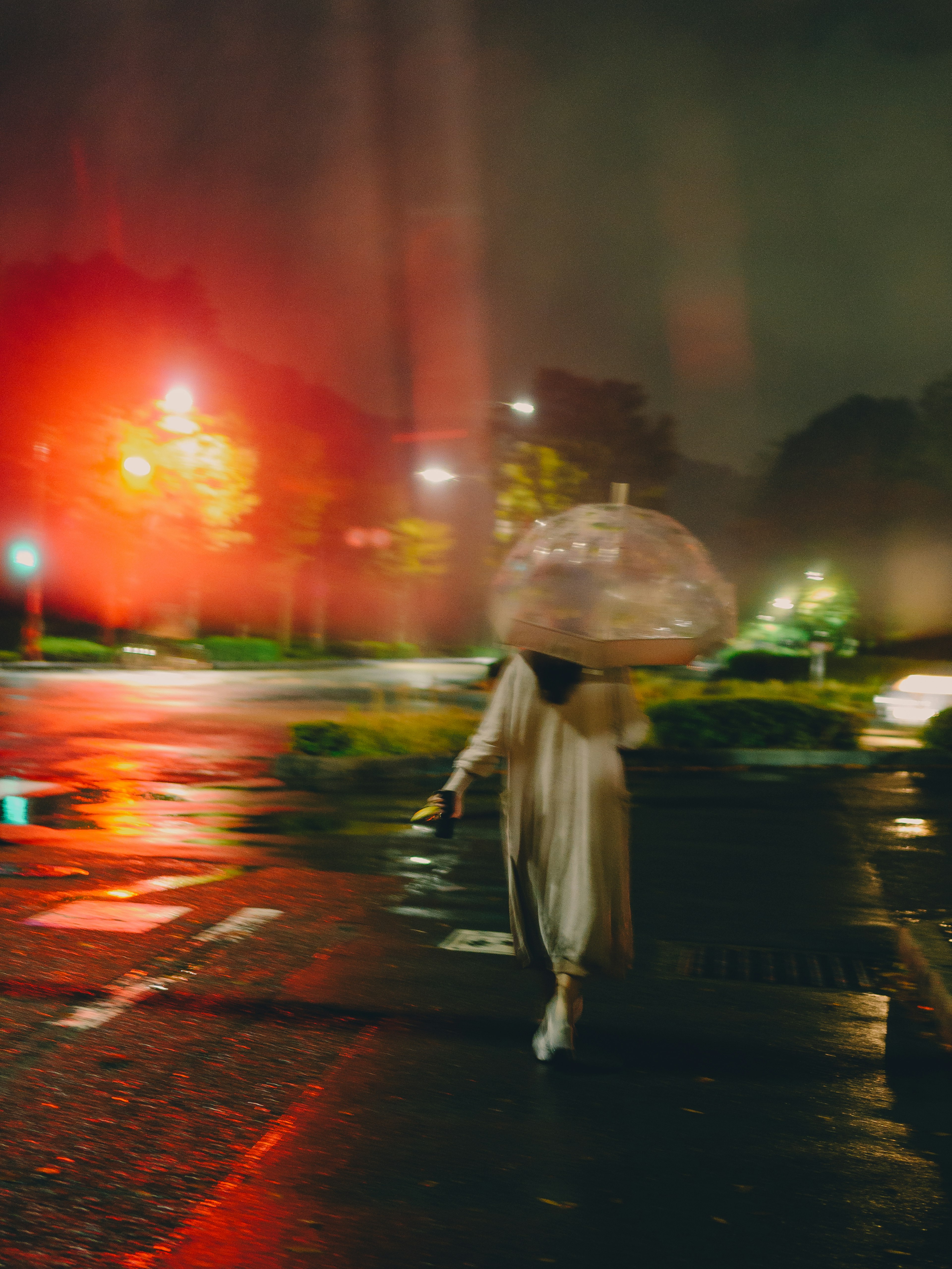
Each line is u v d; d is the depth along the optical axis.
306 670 57.94
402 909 7.59
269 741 20.53
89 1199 3.66
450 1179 3.86
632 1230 3.56
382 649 80.12
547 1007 4.89
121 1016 5.32
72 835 10.46
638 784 14.93
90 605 61.78
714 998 5.95
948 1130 4.36
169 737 21.06
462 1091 4.61
